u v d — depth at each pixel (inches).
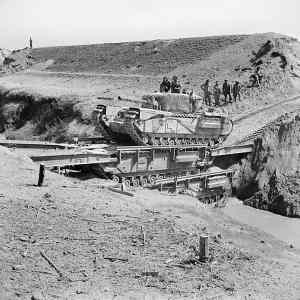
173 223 770.8
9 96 2785.4
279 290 539.5
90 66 3678.6
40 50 4517.7
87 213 748.0
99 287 482.9
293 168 1667.1
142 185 1384.1
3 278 478.6
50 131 2365.9
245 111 2135.8
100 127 1534.2
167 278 530.3
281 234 1266.0
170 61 3193.9
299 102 2188.7
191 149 1582.2
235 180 1715.1
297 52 2731.3
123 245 624.7
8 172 952.9
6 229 621.6
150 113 1423.5
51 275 502.6
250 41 3034.0
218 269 585.9
